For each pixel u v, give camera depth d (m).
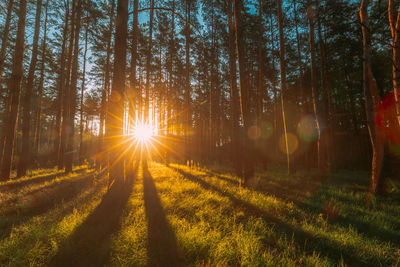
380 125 7.57
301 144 22.97
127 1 5.84
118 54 5.66
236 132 10.94
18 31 11.80
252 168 8.28
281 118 25.72
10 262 2.62
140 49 19.75
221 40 20.09
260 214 4.86
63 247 3.04
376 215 4.93
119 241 3.21
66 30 17.55
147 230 3.69
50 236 3.43
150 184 8.86
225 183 8.82
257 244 3.14
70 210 5.17
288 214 4.93
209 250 2.96
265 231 3.76
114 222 4.11
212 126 25.59
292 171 13.18
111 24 18.03
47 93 25.33
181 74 25.27
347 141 20.58
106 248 3.03
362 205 6.03
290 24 15.51
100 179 10.20
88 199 6.14
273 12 18.19
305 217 4.71
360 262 2.94
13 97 11.52
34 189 7.52
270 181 10.13
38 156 25.30
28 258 2.78
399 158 8.53
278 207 5.35
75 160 27.50
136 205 5.35
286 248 3.20
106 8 18.17
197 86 27.11
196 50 21.39
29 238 3.36
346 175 13.30
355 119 19.53
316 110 12.79
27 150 12.94
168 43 23.36
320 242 3.46
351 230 3.84
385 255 3.07
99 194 6.73
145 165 18.30
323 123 14.37
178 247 3.11
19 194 6.63
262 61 19.45
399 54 6.43
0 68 13.29
